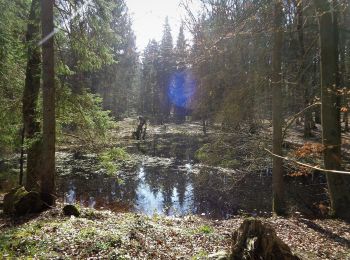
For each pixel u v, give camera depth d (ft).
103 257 21.79
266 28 41.14
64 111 43.78
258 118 51.37
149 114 221.05
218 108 52.11
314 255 25.26
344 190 37.65
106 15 41.73
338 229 33.12
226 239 29.04
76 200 57.11
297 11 42.16
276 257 19.08
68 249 22.90
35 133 41.34
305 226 34.71
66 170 82.12
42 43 37.40
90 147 45.96
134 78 238.68
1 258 20.90
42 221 31.12
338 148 37.14
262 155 50.55
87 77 118.32
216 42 41.24
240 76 47.67
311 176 63.16
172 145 124.26
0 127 44.32
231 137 51.65
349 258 25.03
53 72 38.04
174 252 24.41
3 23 37.88
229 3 40.98
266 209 51.11
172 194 62.08
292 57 51.70
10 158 86.89
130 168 87.35
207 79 50.03
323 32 36.60
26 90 43.42
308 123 80.02
